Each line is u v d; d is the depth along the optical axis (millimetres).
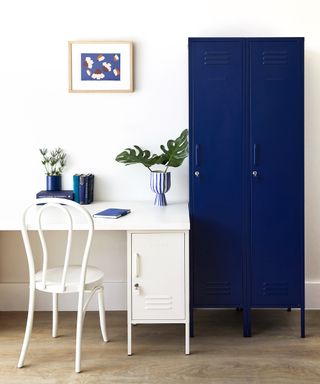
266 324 3400
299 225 3191
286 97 3133
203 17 3516
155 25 3527
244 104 3139
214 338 3176
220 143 3162
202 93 3141
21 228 2750
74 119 3588
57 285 2746
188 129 3361
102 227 2871
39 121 3588
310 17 3496
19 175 3619
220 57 3123
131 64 3512
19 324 3414
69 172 3621
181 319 2920
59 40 3543
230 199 3188
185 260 2893
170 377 2664
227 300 3230
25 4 3521
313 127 3547
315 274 3645
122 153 3375
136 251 2889
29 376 2682
